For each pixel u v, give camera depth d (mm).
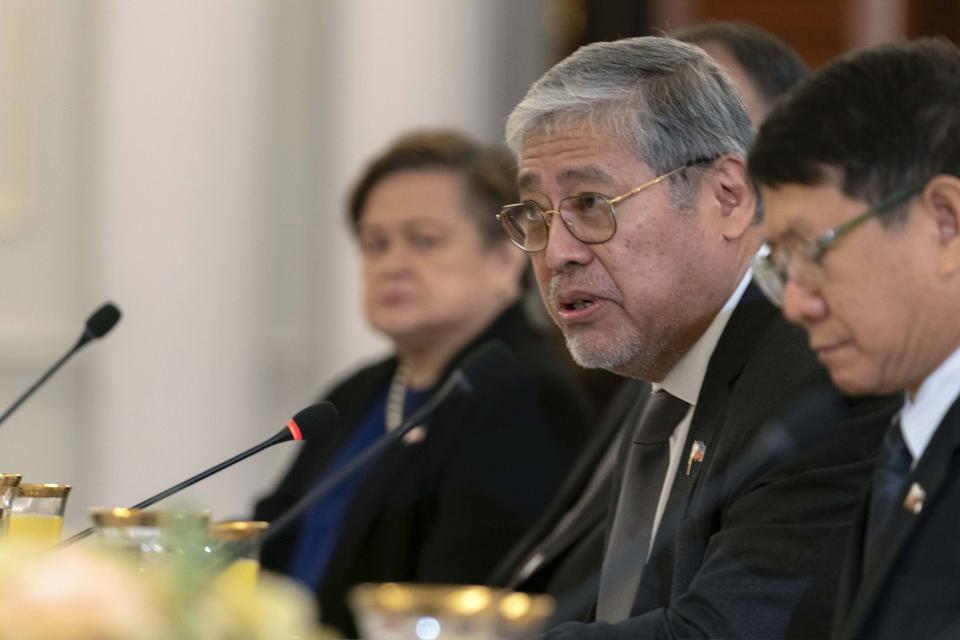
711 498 6637
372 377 11773
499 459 10375
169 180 16797
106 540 4672
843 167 5051
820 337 5180
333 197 17172
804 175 5117
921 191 4992
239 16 17047
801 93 5285
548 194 6996
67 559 3592
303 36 17297
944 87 5094
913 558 5047
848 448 6273
